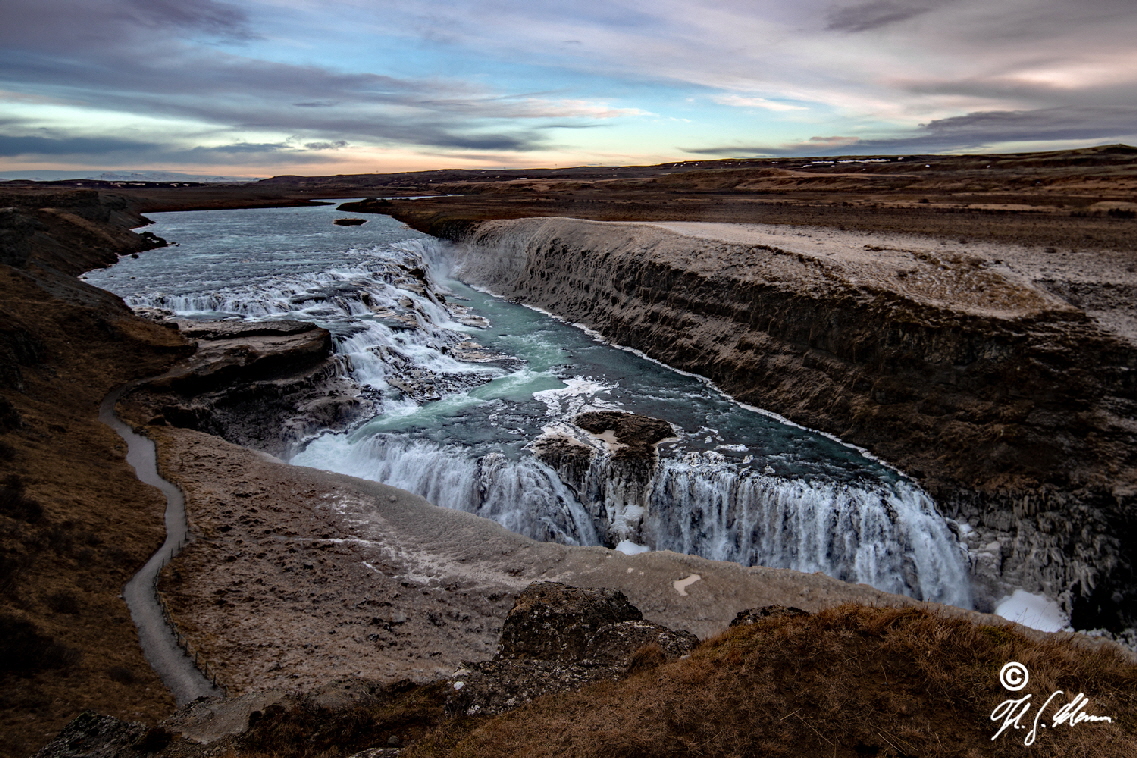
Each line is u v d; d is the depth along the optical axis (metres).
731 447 35.62
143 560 21.94
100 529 22.66
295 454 35.66
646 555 25.53
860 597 22.48
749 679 13.15
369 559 24.97
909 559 29.17
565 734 12.06
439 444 35.59
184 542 23.45
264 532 25.53
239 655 17.73
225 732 13.53
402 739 13.31
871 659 13.58
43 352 35.75
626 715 12.45
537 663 16.12
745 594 22.73
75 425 30.48
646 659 15.41
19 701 13.88
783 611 17.91
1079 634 19.88
